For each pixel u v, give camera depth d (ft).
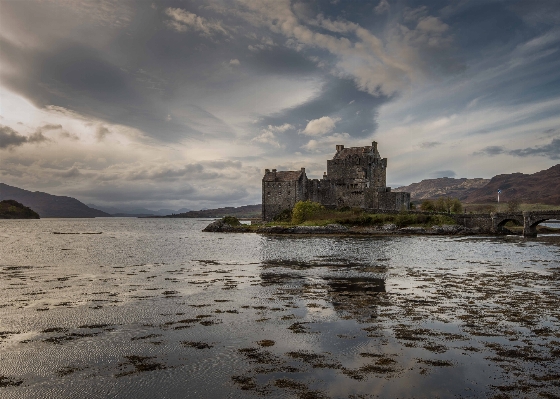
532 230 309.42
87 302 83.87
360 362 50.24
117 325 66.85
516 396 41.09
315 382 44.55
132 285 103.81
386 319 69.67
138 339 59.52
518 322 67.36
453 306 78.89
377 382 44.47
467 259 159.43
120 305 81.00
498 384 43.80
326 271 127.65
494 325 65.62
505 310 75.46
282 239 285.84
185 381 45.03
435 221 340.80
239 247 222.89
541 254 177.88
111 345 56.90
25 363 50.62
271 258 166.40
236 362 50.47
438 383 44.09
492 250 196.95
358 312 74.54
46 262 155.63
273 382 44.62
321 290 96.02
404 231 329.31
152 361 50.98
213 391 42.52
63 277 117.70
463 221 342.64
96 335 61.52
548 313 73.26
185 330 63.77
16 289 98.63
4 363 50.62
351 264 145.18
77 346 56.65
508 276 116.57
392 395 41.39
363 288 98.48
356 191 400.88
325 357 51.98
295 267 137.69
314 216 363.97
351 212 366.63
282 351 54.29
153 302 83.61
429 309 76.48
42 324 67.62
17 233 421.18
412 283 105.29
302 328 64.49
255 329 64.08
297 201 399.03
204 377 46.03
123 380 45.39
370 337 59.77
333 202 411.34
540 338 59.11
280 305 80.53
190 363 50.21
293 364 49.70
